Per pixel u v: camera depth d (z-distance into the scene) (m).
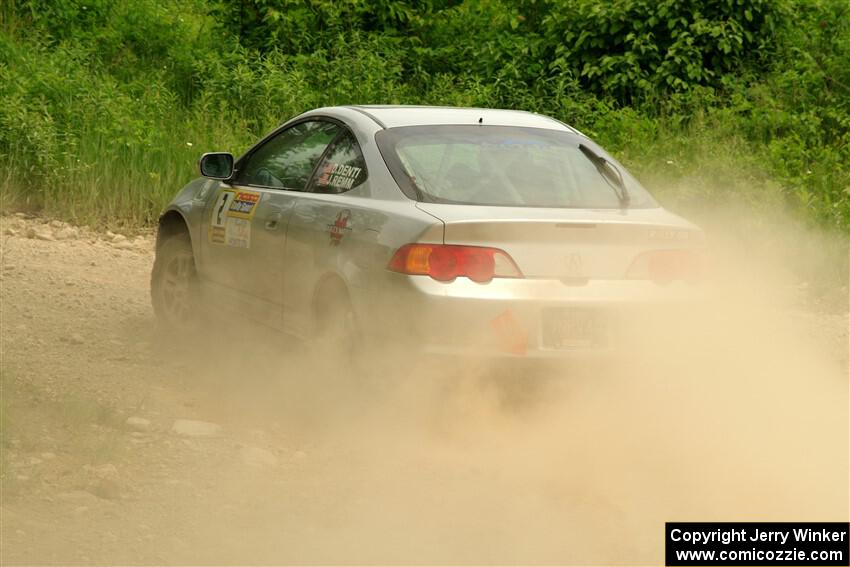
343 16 31.53
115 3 33.69
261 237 12.85
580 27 30.28
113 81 28.88
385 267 10.62
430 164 11.55
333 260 11.41
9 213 22.30
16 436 10.21
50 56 28.44
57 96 25.61
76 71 27.44
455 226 10.34
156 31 32.66
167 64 31.02
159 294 15.02
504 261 10.38
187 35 33.31
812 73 28.20
